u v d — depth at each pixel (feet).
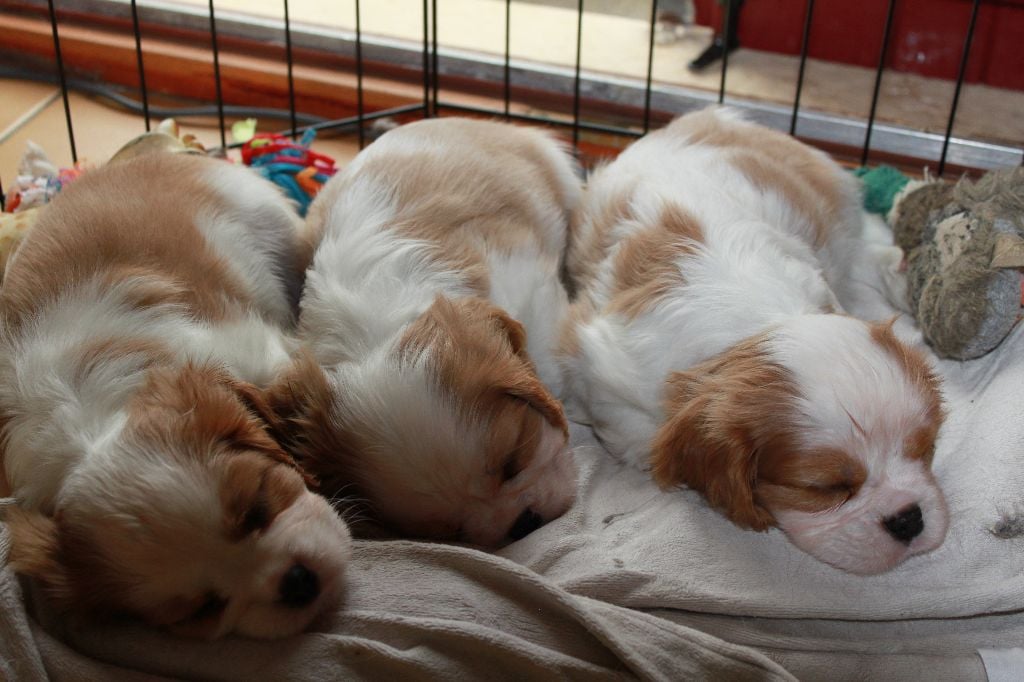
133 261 1.86
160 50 3.33
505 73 3.02
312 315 1.92
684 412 1.77
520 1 3.67
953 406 1.99
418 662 1.51
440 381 1.73
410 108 3.05
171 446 1.59
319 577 1.57
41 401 1.70
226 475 1.57
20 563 1.57
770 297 1.85
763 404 1.70
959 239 2.09
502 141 2.35
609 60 3.29
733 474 1.71
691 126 2.40
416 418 1.71
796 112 2.75
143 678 1.52
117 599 1.56
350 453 1.73
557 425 1.83
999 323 2.00
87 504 1.56
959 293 2.02
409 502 1.73
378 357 1.78
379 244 1.97
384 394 1.73
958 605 1.67
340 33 3.29
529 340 2.02
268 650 1.55
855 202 2.36
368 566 1.65
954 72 3.19
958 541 1.76
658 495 1.87
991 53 3.12
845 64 3.29
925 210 2.29
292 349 1.91
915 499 1.65
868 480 1.67
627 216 2.09
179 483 1.55
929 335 2.10
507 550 1.74
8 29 3.39
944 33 3.13
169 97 3.39
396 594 1.61
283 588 1.54
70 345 1.74
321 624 1.58
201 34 3.35
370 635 1.56
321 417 1.76
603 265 2.05
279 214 2.17
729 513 1.76
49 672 1.52
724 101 3.05
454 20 3.51
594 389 1.98
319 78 3.25
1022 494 1.79
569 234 2.29
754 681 1.55
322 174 2.58
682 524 1.77
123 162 2.17
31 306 1.80
